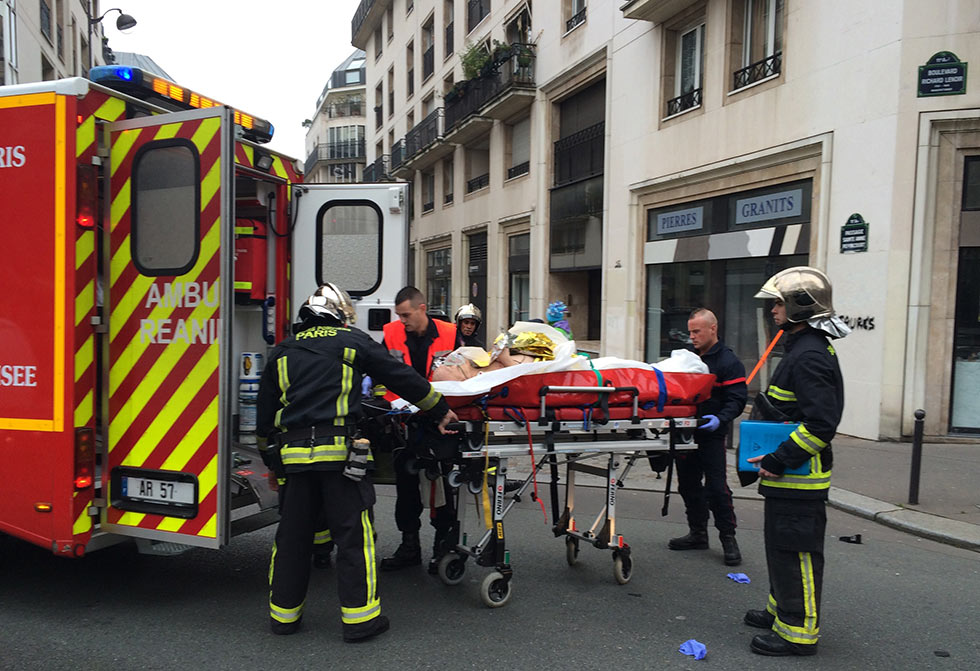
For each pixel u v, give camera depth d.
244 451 5.18
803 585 3.50
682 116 12.39
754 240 10.88
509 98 18.09
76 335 3.60
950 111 8.39
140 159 3.63
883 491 6.67
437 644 3.58
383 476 4.71
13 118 3.65
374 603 3.61
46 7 18.94
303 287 5.59
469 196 23.00
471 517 6.07
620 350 14.26
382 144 35.78
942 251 8.61
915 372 8.70
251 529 4.07
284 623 3.63
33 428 3.66
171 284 3.58
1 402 3.72
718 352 5.02
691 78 12.59
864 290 8.99
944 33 8.36
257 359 5.39
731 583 4.57
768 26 10.82
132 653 3.42
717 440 4.98
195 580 4.47
